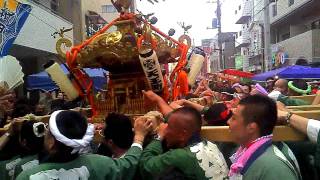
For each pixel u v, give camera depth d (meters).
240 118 2.22
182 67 3.86
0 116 4.27
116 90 3.79
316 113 2.65
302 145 2.93
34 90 10.59
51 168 2.30
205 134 2.61
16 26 5.86
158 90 3.43
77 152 2.39
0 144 3.30
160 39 3.67
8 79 4.25
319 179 2.71
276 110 2.21
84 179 2.34
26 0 10.97
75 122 2.35
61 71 3.73
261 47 30.73
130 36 3.46
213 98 4.76
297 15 24.83
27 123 3.14
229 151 2.95
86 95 3.88
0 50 5.57
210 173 2.42
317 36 20.75
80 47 3.63
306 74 13.77
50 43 13.15
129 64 3.67
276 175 1.99
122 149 2.98
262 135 2.18
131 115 3.50
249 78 15.08
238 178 2.15
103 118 3.71
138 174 2.71
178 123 2.54
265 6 17.45
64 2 17.92
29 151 3.09
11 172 3.25
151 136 2.88
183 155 2.45
